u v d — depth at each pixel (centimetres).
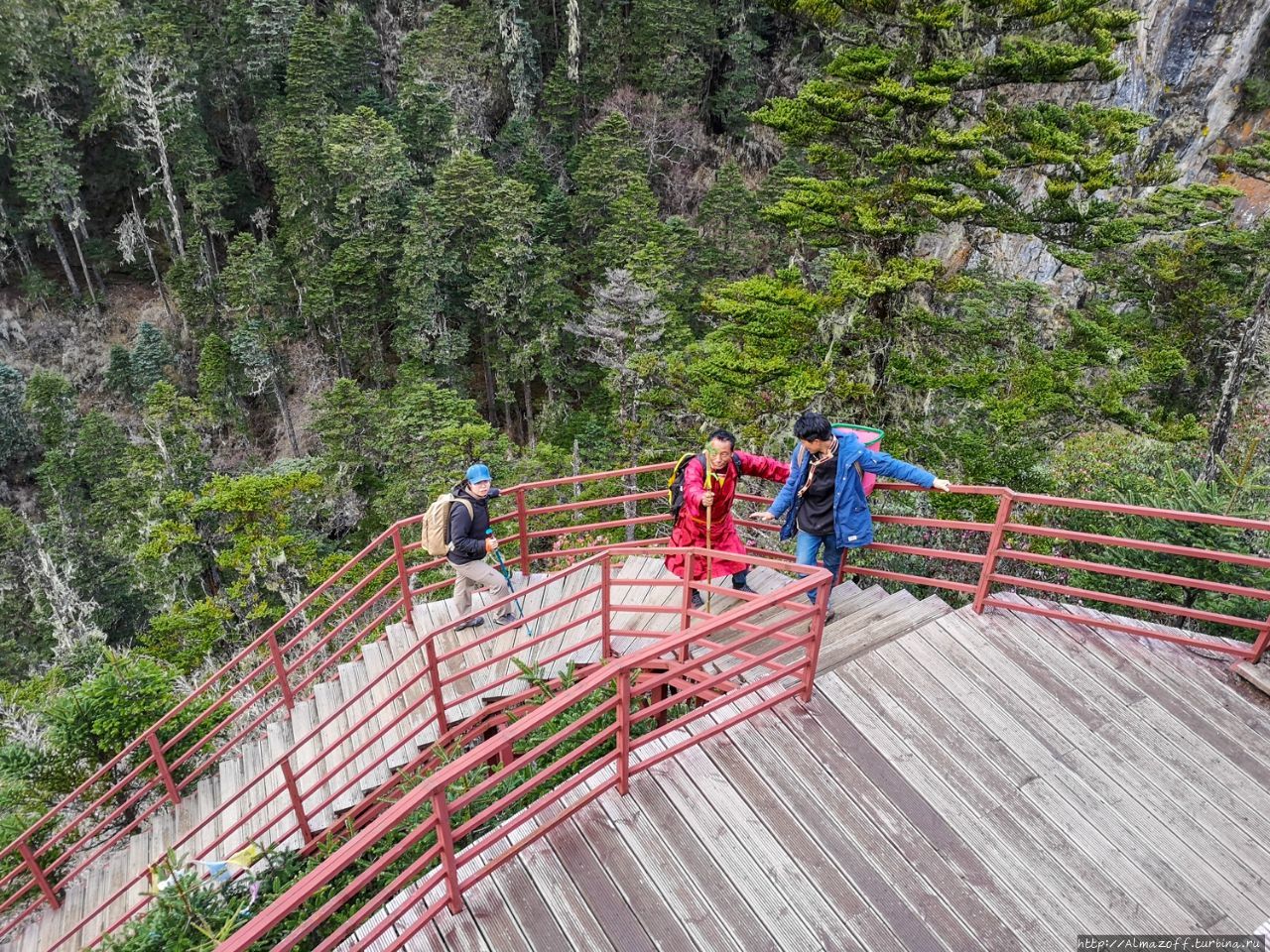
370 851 641
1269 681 531
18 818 912
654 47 5059
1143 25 3041
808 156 1369
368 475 3716
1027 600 623
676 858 431
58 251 4991
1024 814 455
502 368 4388
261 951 595
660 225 4000
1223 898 413
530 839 432
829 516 613
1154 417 1628
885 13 1202
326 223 4650
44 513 4397
